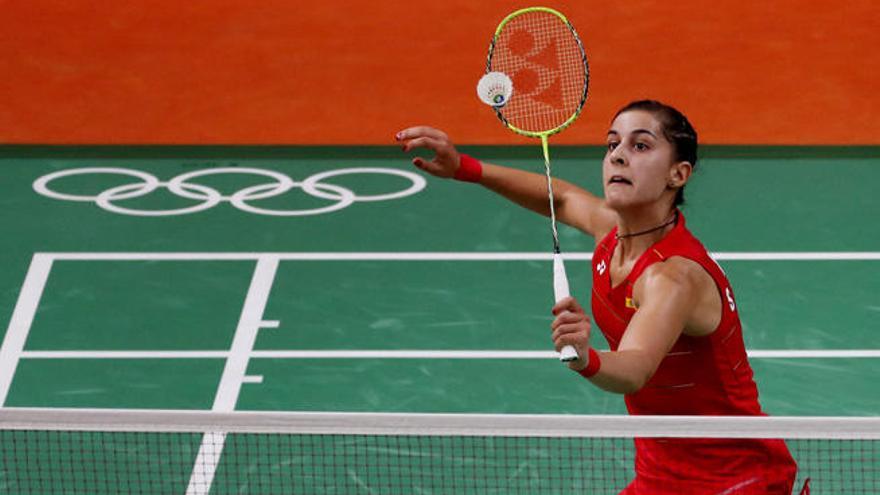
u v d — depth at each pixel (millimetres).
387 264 38844
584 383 32656
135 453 28875
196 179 44312
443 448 29062
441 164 21469
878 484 26531
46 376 33469
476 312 36188
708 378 18562
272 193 43312
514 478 27828
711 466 19047
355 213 41938
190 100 48844
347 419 18281
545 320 35750
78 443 29188
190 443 28031
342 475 28156
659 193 18266
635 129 18219
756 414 19234
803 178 43906
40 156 45812
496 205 42344
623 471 27781
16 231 40844
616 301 18750
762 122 46781
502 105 21234
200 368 33750
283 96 48938
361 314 36188
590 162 45125
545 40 26375
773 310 36062
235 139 46719
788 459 19391
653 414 19359
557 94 24328
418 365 33656
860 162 44906
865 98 48000
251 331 35406
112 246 40031
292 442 29297
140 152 46000
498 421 18031
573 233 40562
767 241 39969
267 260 39094
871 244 39750
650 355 16922
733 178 43906
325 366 33719
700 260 18047
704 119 46906
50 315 36312
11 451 28656
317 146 46250
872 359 33625
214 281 38000
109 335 35312
